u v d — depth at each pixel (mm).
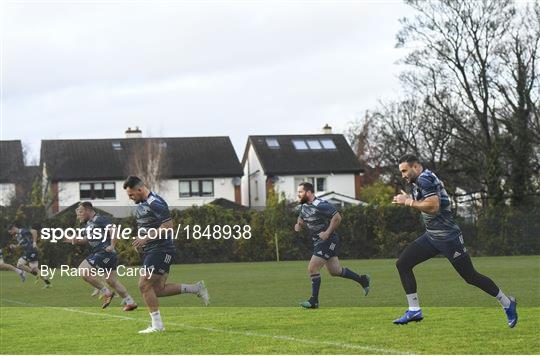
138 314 21406
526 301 21938
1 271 55938
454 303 21766
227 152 102188
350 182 100938
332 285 30797
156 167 95438
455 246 15852
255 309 21734
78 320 20016
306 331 16203
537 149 78625
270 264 55344
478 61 76812
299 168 99625
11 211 58844
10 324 19312
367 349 13469
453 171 85188
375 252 65812
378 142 117500
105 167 96750
